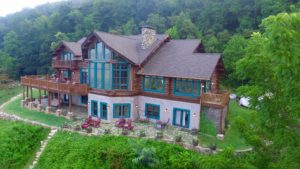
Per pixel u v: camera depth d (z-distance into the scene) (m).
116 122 26.56
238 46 44.56
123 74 28.36
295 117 8.98
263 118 10.02
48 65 67.88
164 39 32.12
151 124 27.55
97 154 20.41
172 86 26.81
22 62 70.25
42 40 71.25
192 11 70.31
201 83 24.78
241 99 35.12
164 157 19.67
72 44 36.38
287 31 7.25
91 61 29.56
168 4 79.75
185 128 26.12
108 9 79.06
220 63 27.91
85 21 73.75
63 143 23.11
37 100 37.31
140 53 30.14
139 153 19.38
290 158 8.81
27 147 23.98
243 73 10.41
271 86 9.84
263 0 56.59
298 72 7.55
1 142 23.70
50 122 28.05
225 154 10.56
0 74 60.91
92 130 25.00
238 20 59.84
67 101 37.06
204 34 60.09
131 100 28.48
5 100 42.88
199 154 20.17
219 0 68.75
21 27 85.56
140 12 81.00
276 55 7.45
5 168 21.94
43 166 21.77
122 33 68.81
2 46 81.31
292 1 53.59
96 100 29.19
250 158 10.64
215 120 24.41
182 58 28.05
